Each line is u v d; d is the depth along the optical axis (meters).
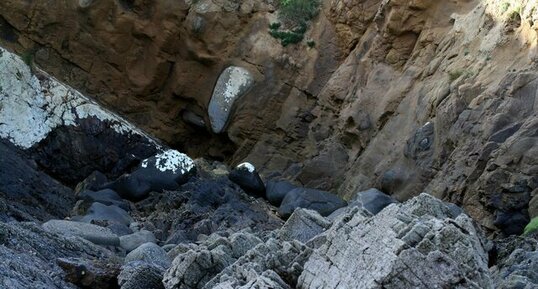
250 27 28.36
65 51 28.94
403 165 22.69
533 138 19.09
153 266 12.01
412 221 9.93
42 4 28.72
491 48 22.14
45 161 24.27
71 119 24.70
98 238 16.23
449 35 24.03
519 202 18.59
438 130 21.88
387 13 25.75
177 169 23.72
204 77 28.59
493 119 20.11
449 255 9.07
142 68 28.97
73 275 12.11
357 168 24.48
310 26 28.03
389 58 25.73
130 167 24.84
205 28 28.23
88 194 22.27
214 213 21.36
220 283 10.24
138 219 21.56
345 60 27.30
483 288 8.89
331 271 9.73
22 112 24.30
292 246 10.95
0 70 24.31
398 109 24.36
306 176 25.66
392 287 8.77
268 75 27.95
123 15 28.67
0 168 21.66
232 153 28.56
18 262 11.86
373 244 9.45
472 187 19.69
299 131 27.28
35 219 18.69
